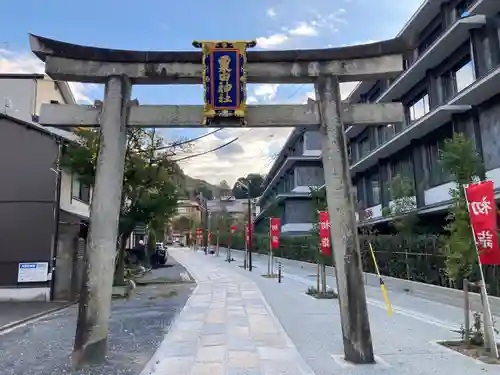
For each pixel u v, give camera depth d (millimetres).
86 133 14055
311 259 28797
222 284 19594
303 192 37656
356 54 6969
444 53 17297
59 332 8750
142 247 30406
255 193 63625
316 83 7082
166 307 12594
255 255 47250
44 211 13258
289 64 7000
